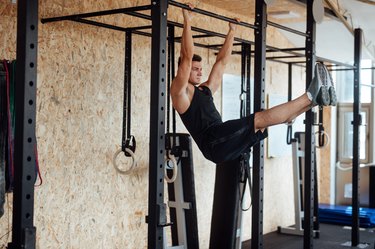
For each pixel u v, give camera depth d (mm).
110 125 4508
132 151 4230
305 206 4660
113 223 4566
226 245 4875
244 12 6070
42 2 3896
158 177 2879
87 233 4324
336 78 8562
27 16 2328
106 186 4488
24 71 2324
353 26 6434
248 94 4773
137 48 4797
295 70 7488
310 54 4566
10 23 3672
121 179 4637
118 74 4582
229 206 4891
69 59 4121
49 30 3955
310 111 4625
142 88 4859
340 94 8617
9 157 3400
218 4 5676
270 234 6797
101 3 4387
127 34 4230
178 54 5281
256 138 3611
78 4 4184
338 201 8625
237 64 6156
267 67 6805
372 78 8273
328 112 8391
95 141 4371
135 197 4793
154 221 2863
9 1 3662
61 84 4062
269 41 6766
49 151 3984
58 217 4078
